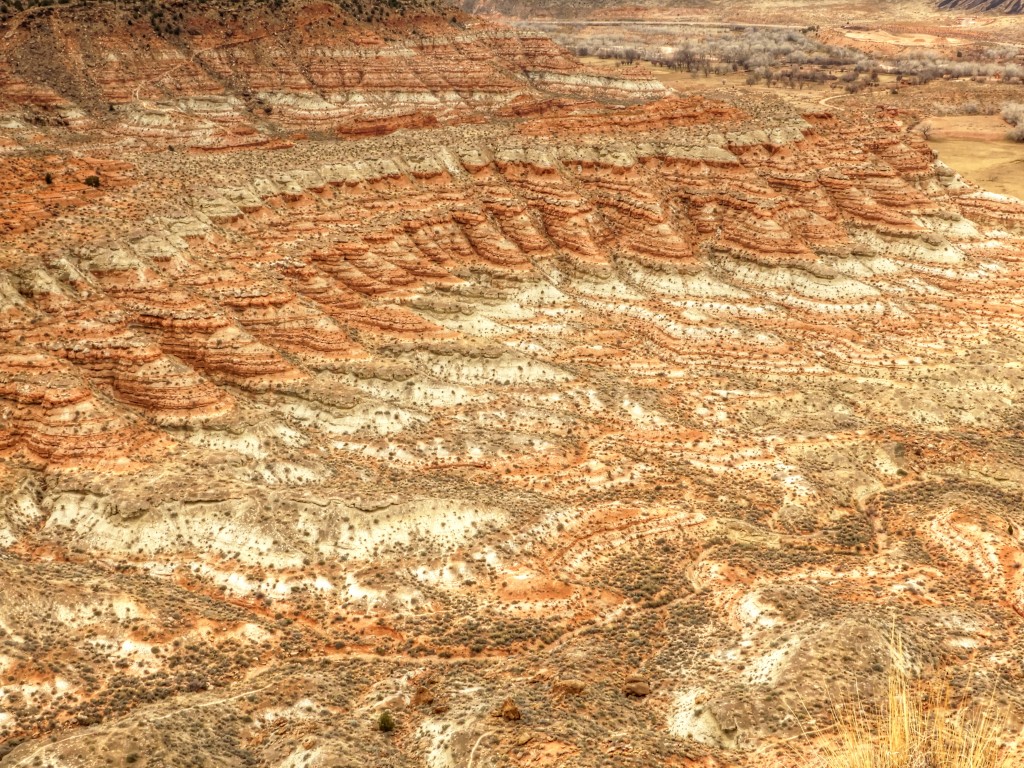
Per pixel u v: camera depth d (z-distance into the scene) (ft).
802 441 268.62
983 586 197.88
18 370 229.45
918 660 159.12
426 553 206.28
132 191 317.83
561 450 250.57
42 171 321.11
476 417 265.95
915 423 286.46
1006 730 119.85
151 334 257.75
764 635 174.29
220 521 208.33
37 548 204.44
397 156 369.71
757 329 333.62
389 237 325.62
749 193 387.34
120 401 240.12
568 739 137.59
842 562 211.20
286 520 209.05
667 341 328.29
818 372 313.94
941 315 358.43
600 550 213.66
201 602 190.29
